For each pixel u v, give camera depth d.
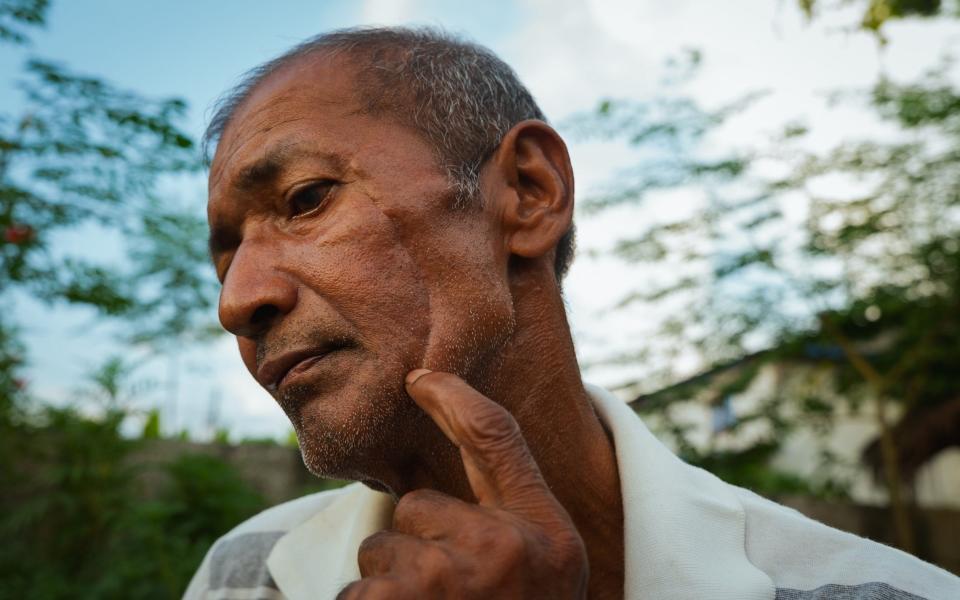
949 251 6.20
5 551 4.25
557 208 1.15
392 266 1.01
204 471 4.63
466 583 0.74
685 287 5.87
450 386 0.89
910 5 4.94
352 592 0.74
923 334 6.62
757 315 6.07
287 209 1.04
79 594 3.97
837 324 6.54
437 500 0.81
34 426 4.41
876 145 5.86
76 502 4.39
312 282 0.99
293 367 1.00
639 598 1.04
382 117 1.07
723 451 6.87
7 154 3.10
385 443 1.01
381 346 0.98
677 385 6.39
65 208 3.29
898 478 7.10
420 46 1.16
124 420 4.62
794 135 5.77
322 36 1.17
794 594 1.08
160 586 4.03
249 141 1.06
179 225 3.78
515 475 0.81
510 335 1.08
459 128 1.10
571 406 1.14
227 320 1.00
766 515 1.17
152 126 3.00
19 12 3.03
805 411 7.13
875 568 1.09
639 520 1.09
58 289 3.45
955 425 6.98
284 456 5.66
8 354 4.05
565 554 0.78
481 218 1.08
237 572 1.52
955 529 7.42
